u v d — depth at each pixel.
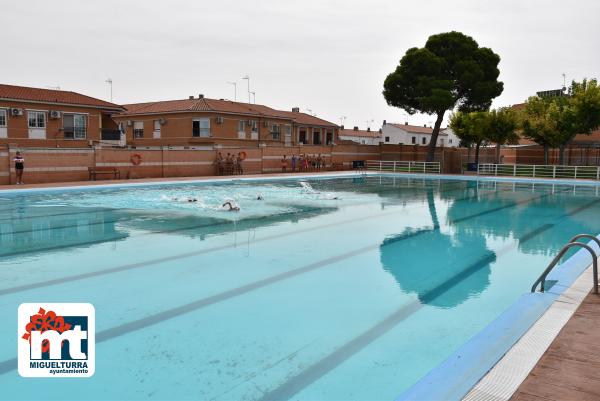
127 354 4.63
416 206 16.75
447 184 26.98
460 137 35.97
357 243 10.16
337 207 16.19
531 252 9.47
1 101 28.62
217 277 7.38
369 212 15.05
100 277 7.32
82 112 32.38
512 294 6.69
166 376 4.20
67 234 10.80
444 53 39.03
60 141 31.34
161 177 26.05
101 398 3.85
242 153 30.33
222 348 4.79
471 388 3.42
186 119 37.44
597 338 4.20
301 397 3.87
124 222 12.47
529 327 4.52
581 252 7.80
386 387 4.05
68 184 20.30
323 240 10.44
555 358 3.81
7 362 4.46
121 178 24.31
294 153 34.22
